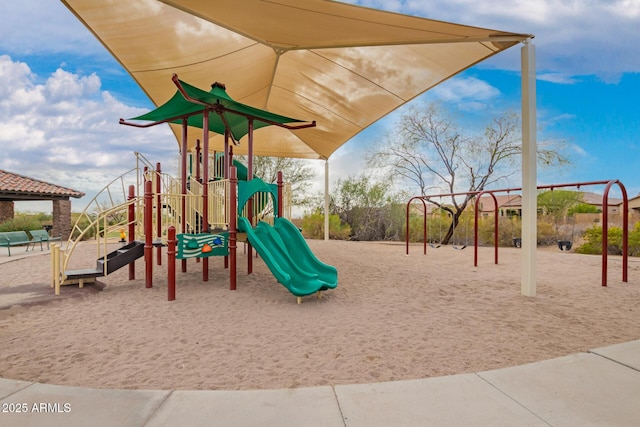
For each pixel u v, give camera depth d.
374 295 5.64
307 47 6.31
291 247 6.26
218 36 6.57
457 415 2.10
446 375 2.78
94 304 5.01
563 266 8.44
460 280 6.82
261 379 2.72
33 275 7.18
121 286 6.16
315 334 3.80
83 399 2.30
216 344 3.51
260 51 7.29
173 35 6.42
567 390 2.42
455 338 3.64
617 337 3.63
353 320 4.31
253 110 6.72
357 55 7.24
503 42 5.61
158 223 6.59
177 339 3.65
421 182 18.62
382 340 3.60
